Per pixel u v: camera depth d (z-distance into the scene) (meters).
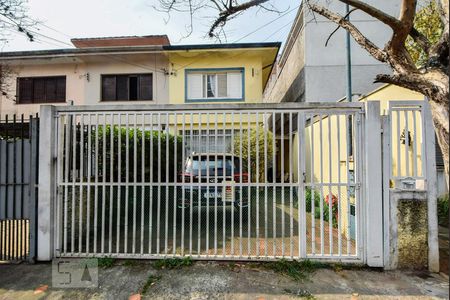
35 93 11.11
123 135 4.89
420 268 3.60
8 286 3.21
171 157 5.53
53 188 3.94
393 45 2.96
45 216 3.86
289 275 3.45
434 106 2.51
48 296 3.00
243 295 3.01
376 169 3.66
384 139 3.70
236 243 4.46
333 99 10.25
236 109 3.90
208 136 3.93
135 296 3.00
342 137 5.27
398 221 3.63
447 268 3.66
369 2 10.29
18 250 3.90
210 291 3.09
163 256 3.86
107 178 4.63
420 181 3.80
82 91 10.91
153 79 10.86
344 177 4.96
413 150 3.70
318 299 2.93
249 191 3.88
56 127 3.98
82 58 10.70
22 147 3.97
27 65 11.05
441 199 5.99
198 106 3.92
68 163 3.99
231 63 10.74
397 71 2.96
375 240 3.63
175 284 3.24
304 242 3.77
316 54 10.38
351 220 4.51
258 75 10.65
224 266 3.71
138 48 10.31
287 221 5.55
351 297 2.96
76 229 4.30
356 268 3.64
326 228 5.26
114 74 10.96
